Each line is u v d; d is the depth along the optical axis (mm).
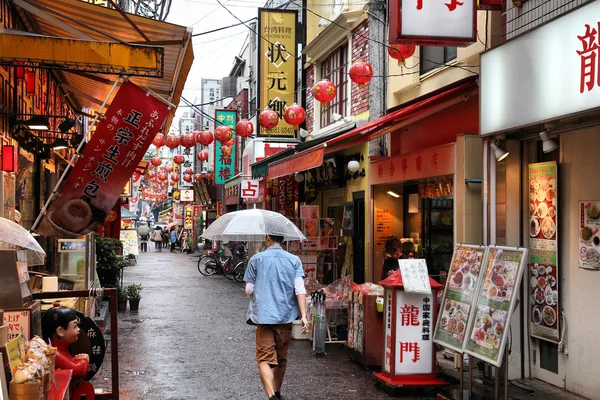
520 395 6758
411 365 7125
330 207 16281
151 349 9562
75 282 10281
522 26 7273
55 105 11625
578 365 6773
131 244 29016
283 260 6445
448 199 10281
